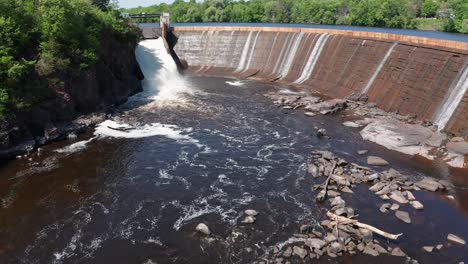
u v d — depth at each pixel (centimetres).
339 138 5819
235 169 4881
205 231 3644
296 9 19600
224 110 7156
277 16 19750
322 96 7950
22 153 5241
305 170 4844
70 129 5928
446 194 4300
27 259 3338
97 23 7506
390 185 4400
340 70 8331
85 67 6594
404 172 4778
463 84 5788
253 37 10525
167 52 10381
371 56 7731
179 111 7106
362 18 17200
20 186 4462
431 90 6272
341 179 4519
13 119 5247
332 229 3653
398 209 4009
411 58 6875
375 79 7438
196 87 8919
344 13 18738
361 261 3269
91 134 5972
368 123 6312
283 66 9744
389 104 6881
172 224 3797
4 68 5372
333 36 8844
